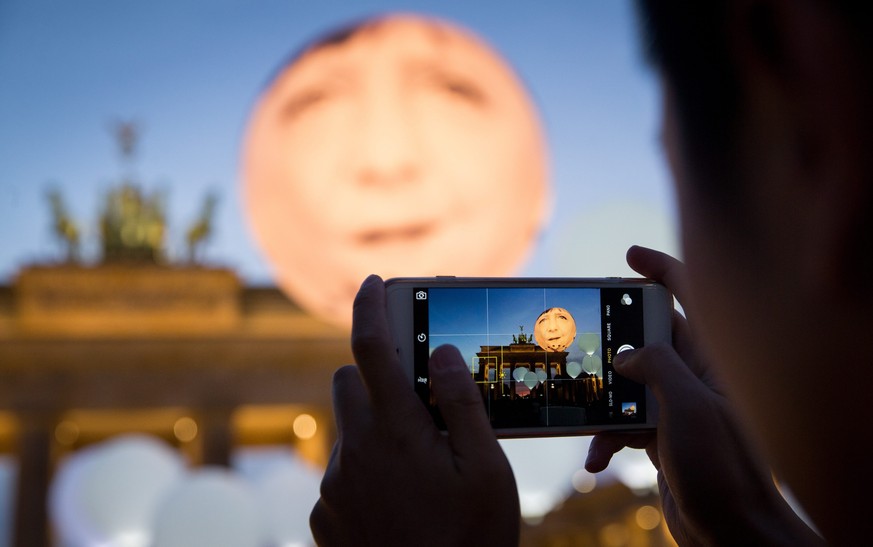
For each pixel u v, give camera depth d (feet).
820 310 1.35
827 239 1.33
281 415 113.60
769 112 1.39
